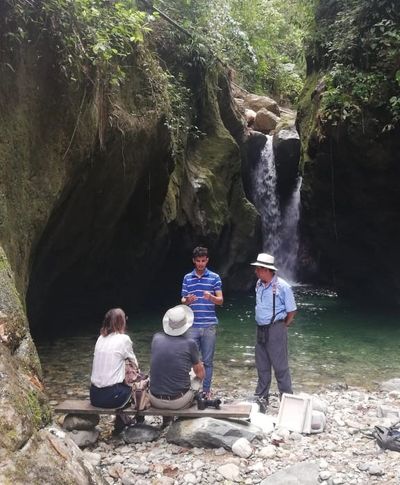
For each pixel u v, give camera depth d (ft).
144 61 29.19
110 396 14.57
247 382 21.66
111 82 23.18
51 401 18.90
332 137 35.35
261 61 70.54
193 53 40.73
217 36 43.16
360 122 33.55
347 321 34.88
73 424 14.58
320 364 24.59
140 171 30.14
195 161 44.09
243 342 28.68
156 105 29.48
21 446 8.84
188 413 14.80
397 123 32.40
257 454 13.93
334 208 40.16
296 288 48.96
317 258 49.55
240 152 51.37
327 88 35.91
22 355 11.20
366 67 33.96
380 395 19.95
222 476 12.82
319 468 13.16
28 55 18.60
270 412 17.74
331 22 40.09
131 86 27.78
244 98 63.21
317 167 38.04
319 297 44.73
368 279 43.39
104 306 35.81
